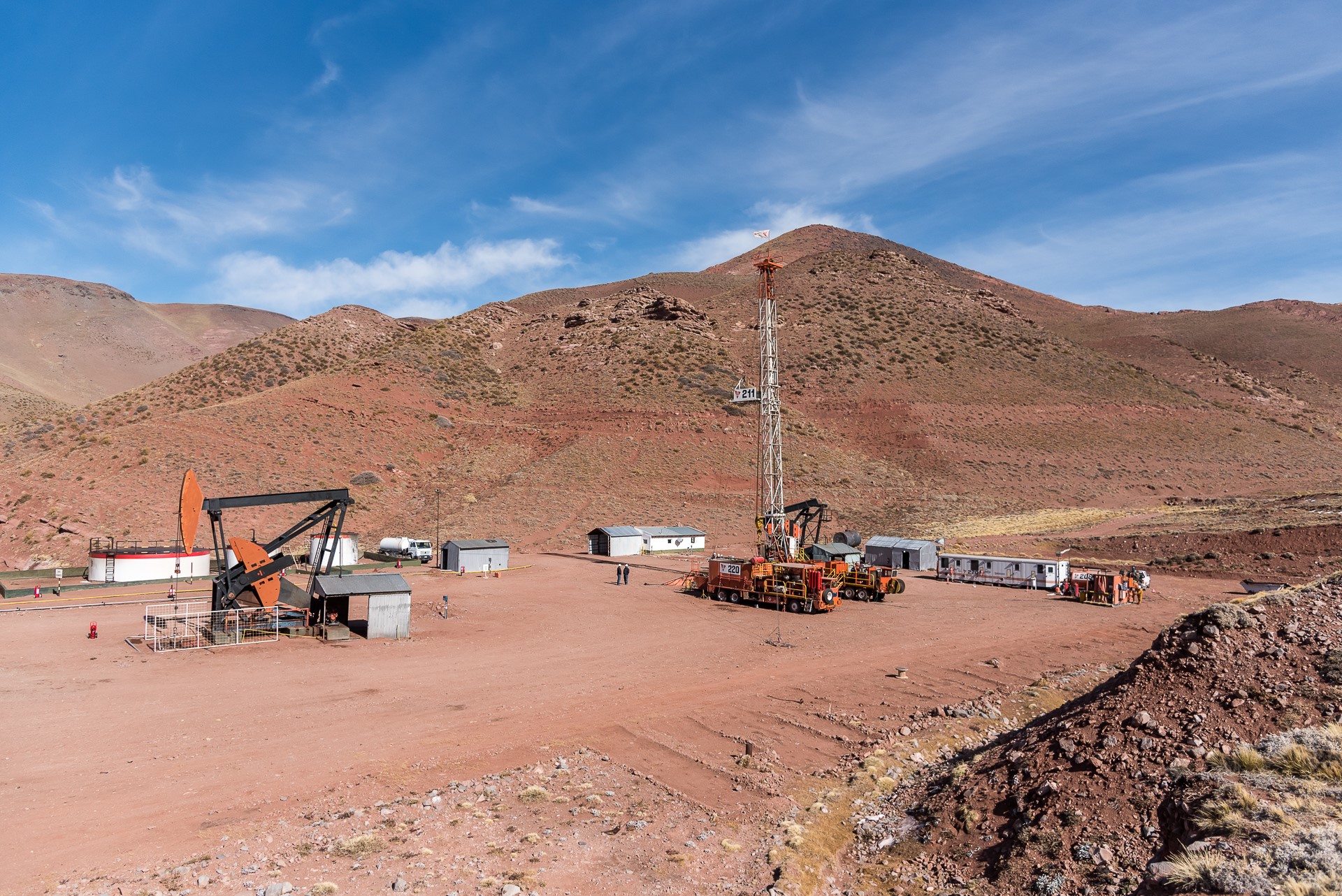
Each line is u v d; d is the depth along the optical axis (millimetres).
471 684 25859
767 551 56281
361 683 25891
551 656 30359
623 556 68250
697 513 85125
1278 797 10031
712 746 19734
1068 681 26016
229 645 31594
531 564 62781
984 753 15805
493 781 16812
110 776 17141
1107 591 43562
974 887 11102
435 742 19750
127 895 11672
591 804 15602
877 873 12320
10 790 16312
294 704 23250
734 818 15016
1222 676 13016
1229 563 52250
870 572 45656
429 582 52406
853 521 84312
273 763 18156
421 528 78062
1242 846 9164
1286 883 8188
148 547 56625
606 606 43094
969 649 31703
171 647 31109
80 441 81750
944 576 55531
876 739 20094
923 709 23016
